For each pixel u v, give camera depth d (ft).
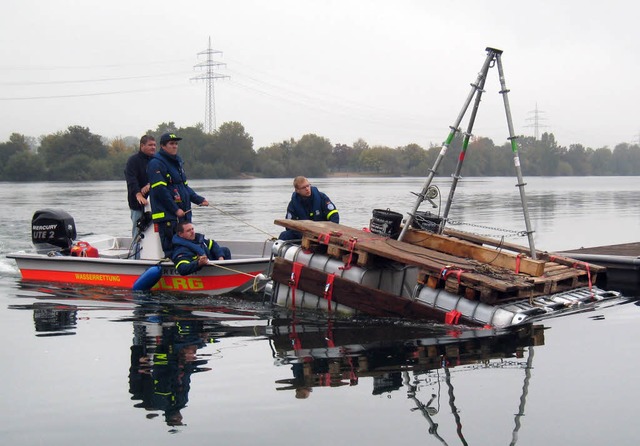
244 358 18.63
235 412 14.52
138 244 31.76
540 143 386.52
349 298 23.79
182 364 18.13
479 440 12.87
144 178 33.55
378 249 23.18
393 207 96.12
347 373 17.11
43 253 34.81
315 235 25.20
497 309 21.44
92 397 15.57
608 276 31.22
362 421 13.91
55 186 215.10
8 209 94.43
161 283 30.55
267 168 301.84
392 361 18.06
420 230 26.03
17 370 17.71
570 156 442.91
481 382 16.16
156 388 16.14
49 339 21.11
